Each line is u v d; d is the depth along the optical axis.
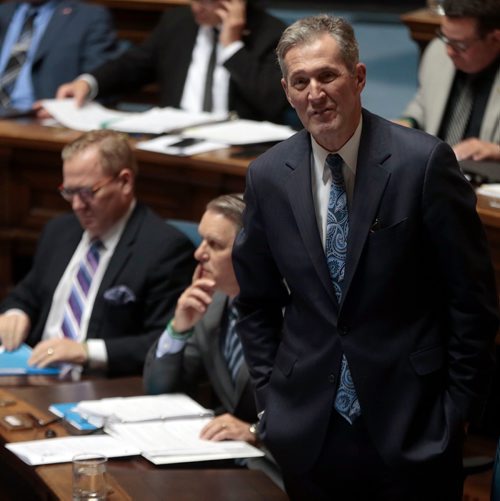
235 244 10.08
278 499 10.22
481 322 9.27
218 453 11.19
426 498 9.67
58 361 14.05
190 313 12.72
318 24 8.81
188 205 17.73
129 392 13.10
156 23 24.84
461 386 9.40
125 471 10.71
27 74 22.20
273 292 10.20
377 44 33.75
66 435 11.67
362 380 9.35
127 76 20.83
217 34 20.08
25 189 19.20
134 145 17.67
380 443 9.38
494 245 12.84
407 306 9.31
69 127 19.22
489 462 11.62
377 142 9.18
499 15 14.62
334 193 9.35
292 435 9.73
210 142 17.81
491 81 15.41
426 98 16.22
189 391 13.30
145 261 14.65
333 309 9.41
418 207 9.06
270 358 10.27
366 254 9.17
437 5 20.25
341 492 9.91
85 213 14.67
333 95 8.78
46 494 10.59
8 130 18.98
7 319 15.15
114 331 14.67
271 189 9.58
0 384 13.52
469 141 14.59
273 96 19.34
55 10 22.45
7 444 11.28
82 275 15.03
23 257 20.25
